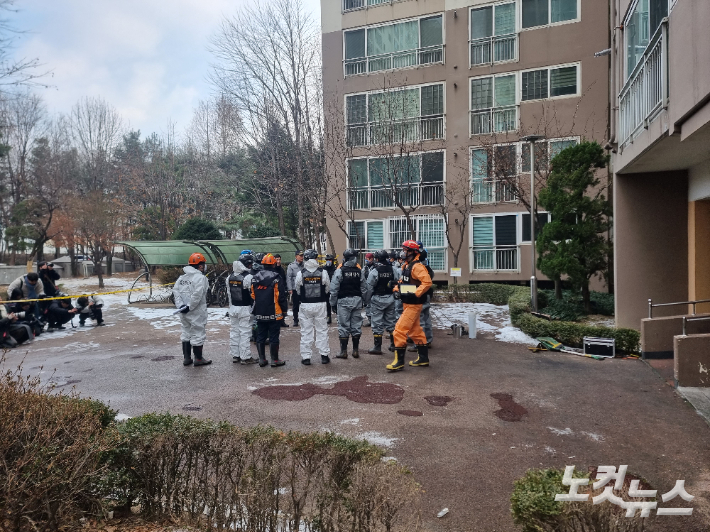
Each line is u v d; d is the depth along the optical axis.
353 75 20.00
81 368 8.20
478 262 18.89
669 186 9.55
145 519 3.36
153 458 3.36
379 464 2.89
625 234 9.78
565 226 11.69
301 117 20.36
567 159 11.88
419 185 18.62
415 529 3.02
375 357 8.82
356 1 20.20
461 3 18.66
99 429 3.35
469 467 4.35
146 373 7.79
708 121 5.12
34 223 31.81
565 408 5.93
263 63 20.39
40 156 34.16
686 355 6.65
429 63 19.14
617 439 4.97
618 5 9.66
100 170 38.50
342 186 19.48
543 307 12.54
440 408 5.95
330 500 2.89
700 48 5.07
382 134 17.84
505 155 16.16
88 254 40.09
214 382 7.20
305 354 8.24
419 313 7.83
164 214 32.97
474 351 9.20
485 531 3.38
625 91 8.73
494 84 18.34
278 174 21.80
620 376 7.37
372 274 8.95
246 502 3.04
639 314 9.70
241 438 3.23
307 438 3.15
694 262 8.97
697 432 5.14
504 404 6.09
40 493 2.90
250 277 8.30
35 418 3.16
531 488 2.59
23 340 10.46
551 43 17.55
